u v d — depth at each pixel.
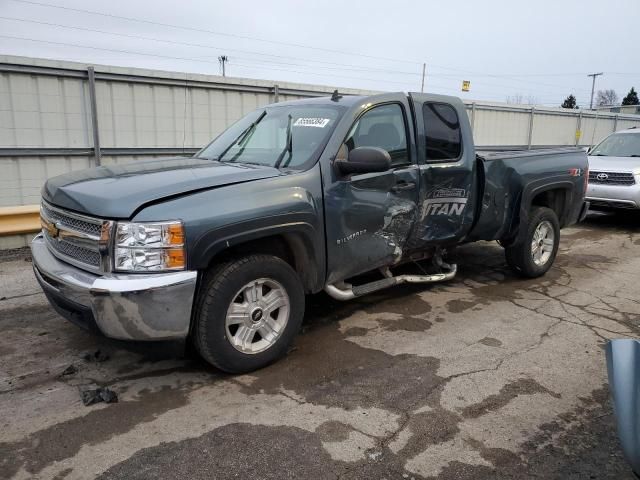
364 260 4.27
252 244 3.71
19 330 4.33
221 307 3.35
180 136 10.32
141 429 2.97
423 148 4.66
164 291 3.07
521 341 4.29
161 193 3.21
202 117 10.55
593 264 6.87
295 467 2.66
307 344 4.17
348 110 4.18
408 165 4.53
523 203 5.56
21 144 8.59
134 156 9.82
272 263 3.58
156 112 9.93
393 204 4.36
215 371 3.67
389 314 4.87
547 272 6.42
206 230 3.18
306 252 3.84
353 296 4.29
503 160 5.34
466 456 2.77
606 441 2.93
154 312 3.08
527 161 5.66
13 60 8.23
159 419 3.07
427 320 4.73
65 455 2.73
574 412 3.22
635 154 10.35
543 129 19.28
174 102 10.12
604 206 9.64
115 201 3.14
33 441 2.84
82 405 3.21
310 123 4.25
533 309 5.06
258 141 4.48
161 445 2.82
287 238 3.77
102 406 3.21
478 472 2.65
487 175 5.15
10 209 6.88
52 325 4.43
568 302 5.28
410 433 2.96
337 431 2.97
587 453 2.82
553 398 3.38
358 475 2.61
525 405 3.29
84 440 2.86
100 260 3.15
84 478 2.56
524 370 3.77
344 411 3.18
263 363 3.67
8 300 5.04
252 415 3.12
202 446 2.82
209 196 3.29
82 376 3.58
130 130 9.68
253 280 3.50
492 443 2.89
